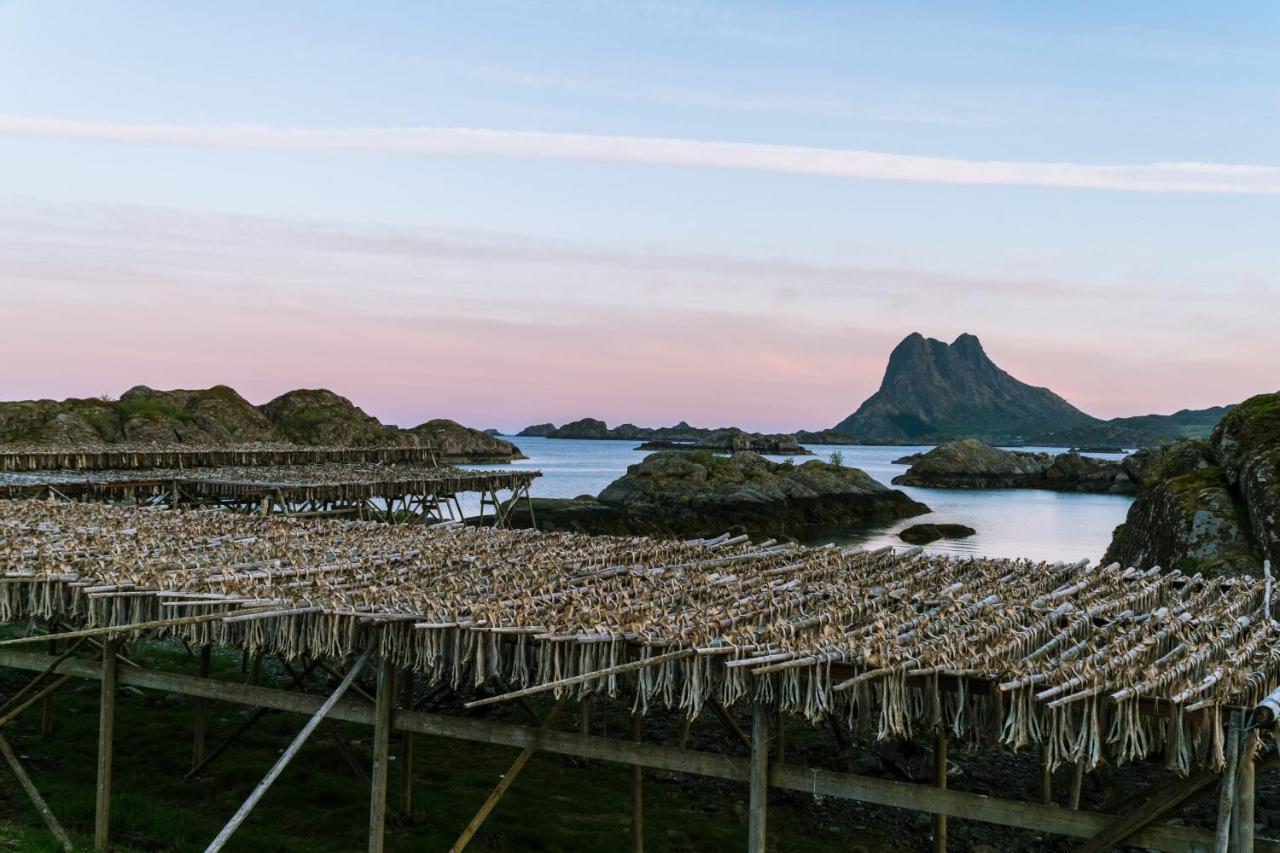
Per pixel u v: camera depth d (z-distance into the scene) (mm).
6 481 28922
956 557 14961
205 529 15844
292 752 9633
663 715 16547
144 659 18781
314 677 17906
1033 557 41719
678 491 56125
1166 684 7297
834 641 8438
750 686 8266
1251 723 6719
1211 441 28281
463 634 9219
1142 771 14266
